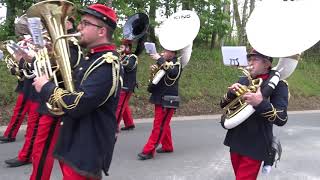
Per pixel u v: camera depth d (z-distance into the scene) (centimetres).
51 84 316
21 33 489
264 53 370
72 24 408
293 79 1891
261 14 380
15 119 747
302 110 1580
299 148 821
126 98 782
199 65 1667
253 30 382
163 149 744
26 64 561
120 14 1370
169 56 698
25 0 1316
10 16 1341
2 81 1115
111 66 317
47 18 326
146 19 784
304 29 355
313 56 2375
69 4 327
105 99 316
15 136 755
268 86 381
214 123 1085
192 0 1714
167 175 609
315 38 348
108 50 324
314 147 835
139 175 603
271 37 370
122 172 614
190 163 680
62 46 321
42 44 324
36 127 594
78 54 381
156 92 694
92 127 323
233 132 407
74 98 307
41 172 450
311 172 654
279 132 989
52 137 443
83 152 321
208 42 2006
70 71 320
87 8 322
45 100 323
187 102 1355
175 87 698
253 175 404
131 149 754
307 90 1822
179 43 692
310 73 2084
